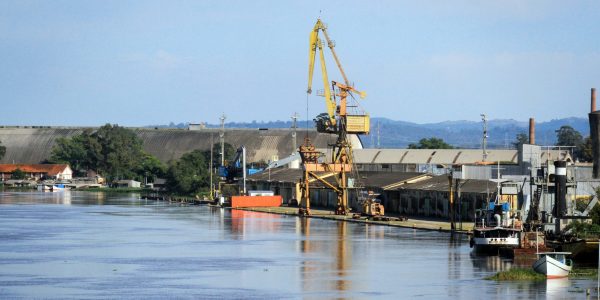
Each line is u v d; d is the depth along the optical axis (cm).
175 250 16138
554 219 14988
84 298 11288
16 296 11419
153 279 12694
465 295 11188
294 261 14500
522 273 12406
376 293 11488
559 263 12300
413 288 11769
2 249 16300
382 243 16875
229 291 11706
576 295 11038
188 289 11869
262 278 12744
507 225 15150
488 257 14675
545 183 15225
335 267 13762
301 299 11144
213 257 15088
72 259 14850
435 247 16100
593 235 13812
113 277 12875
